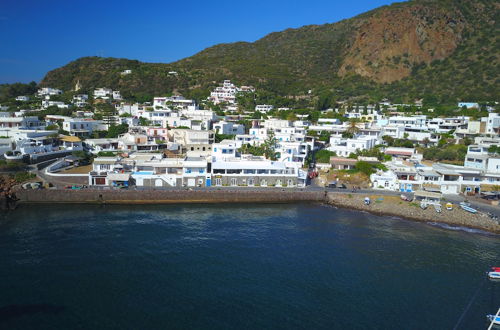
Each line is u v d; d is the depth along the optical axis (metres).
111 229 81.50
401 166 120.38
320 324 51.19
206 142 149.75
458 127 175.12
